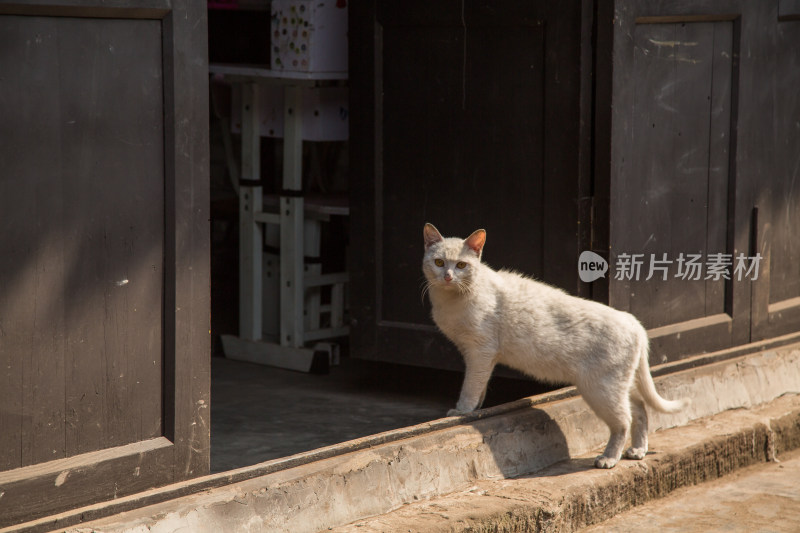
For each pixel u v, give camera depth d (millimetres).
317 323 7250
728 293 6531
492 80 5727
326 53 6418
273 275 7312
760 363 6570
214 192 9453
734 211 6426
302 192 6949
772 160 6715
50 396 3535
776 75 6648
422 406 6129
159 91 3727
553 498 4621
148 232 3758
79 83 3504
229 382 6680
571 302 5043
